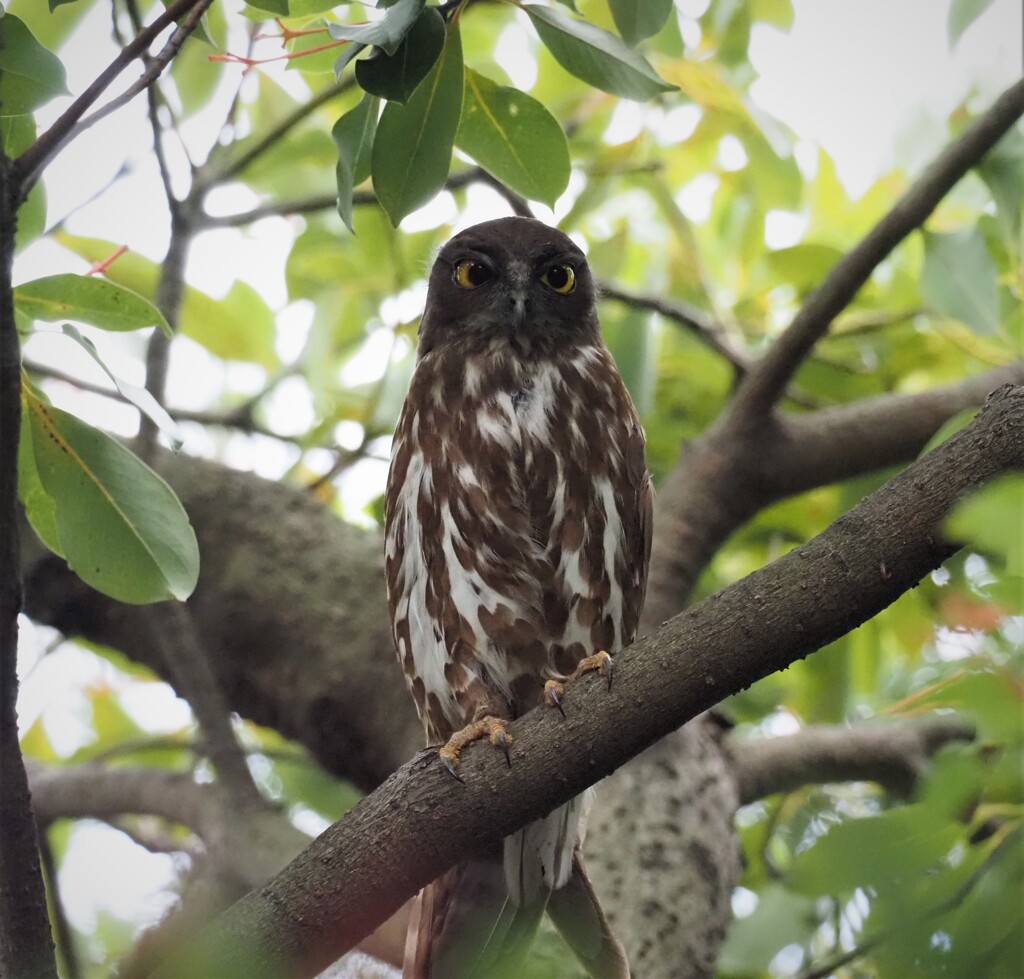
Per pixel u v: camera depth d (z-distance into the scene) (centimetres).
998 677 648
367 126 702
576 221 1264
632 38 730
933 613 1191
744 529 1374
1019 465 630
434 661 972
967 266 1150
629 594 995
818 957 1030
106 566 700
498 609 959
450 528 970
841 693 1244
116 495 689
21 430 669
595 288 1095
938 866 632
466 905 893
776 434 1198
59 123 583
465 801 686
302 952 680
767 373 1175
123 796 1134
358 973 998
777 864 1280
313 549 1200
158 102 1004
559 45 710
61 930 1048
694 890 994
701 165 1334
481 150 761
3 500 597
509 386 1005
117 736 1462
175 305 1031
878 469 1225
